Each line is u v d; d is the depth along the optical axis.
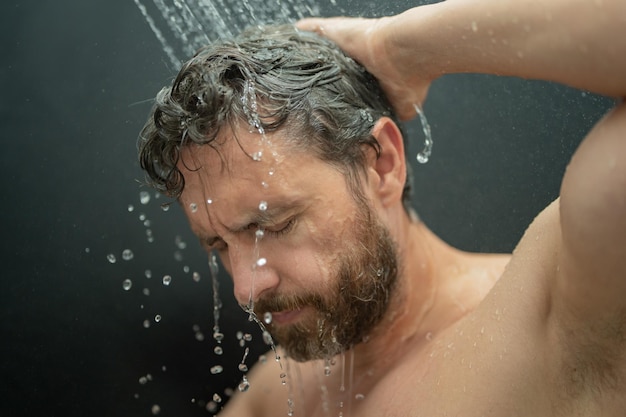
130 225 1.65
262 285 0.97
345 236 0.98
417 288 1.08
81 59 1.56
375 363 1.09
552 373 0.83
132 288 1.67
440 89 1.44
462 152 1.45
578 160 0.73
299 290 0.98
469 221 1.48
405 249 1.07
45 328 1.67
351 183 0.99
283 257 0.97
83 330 1.68
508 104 1.26
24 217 1.66
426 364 1.00
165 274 1.67
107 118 1.59
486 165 1.39
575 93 1.09
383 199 1.04
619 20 0.68
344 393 1.12
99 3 1.52
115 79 1.56
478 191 1.43
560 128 1.13
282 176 0.94
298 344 1.02
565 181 0.75
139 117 1.57
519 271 0.90
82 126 1.60
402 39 0.99
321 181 0.97
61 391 1.68
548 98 1.14
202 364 1.69
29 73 1.60
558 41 0.74
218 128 0.93
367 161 1.02
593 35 0.70
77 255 1.66
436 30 0.94
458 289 1.09
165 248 1.66
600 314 0.77
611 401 0.80
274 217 0.95
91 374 1.68
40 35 1.57
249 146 0.93
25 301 1.67
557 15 0.73
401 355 1.07
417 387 0.99
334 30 1.07
